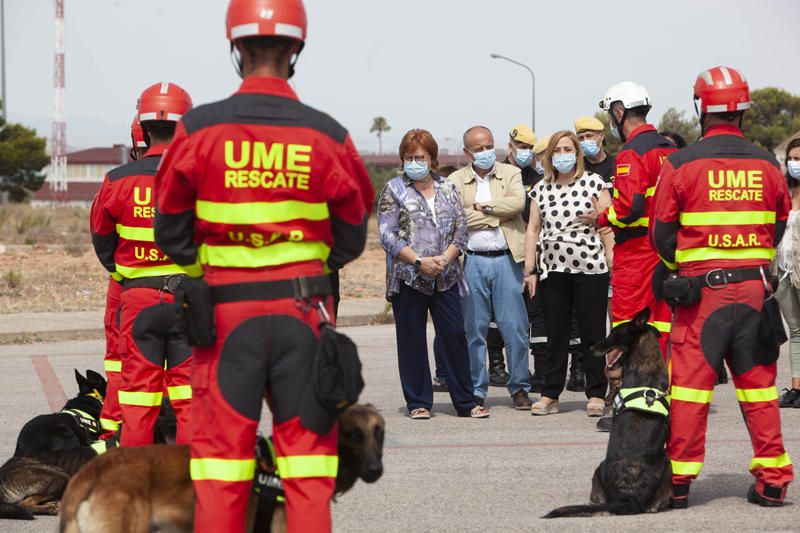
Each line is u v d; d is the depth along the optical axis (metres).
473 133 14.93
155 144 9.79
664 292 9.52
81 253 46.12
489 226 14.88
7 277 33.50
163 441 10.13
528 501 10.02
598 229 13.82
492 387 18.25
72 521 6.65
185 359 9.61
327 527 6.22
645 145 12.48
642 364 9.80
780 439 9.60
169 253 6.48
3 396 16.36
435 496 10.23
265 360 6.26
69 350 21.92
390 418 14.59
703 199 9.35
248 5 6.34
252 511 6.58
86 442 10.51
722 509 9.55
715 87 9.40
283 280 6.28
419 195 14.21
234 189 6.22
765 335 9.38
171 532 6.73
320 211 6.40
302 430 6.24
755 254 9.40
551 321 14.69
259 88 6.33
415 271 14.12
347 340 6.21
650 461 9.35
